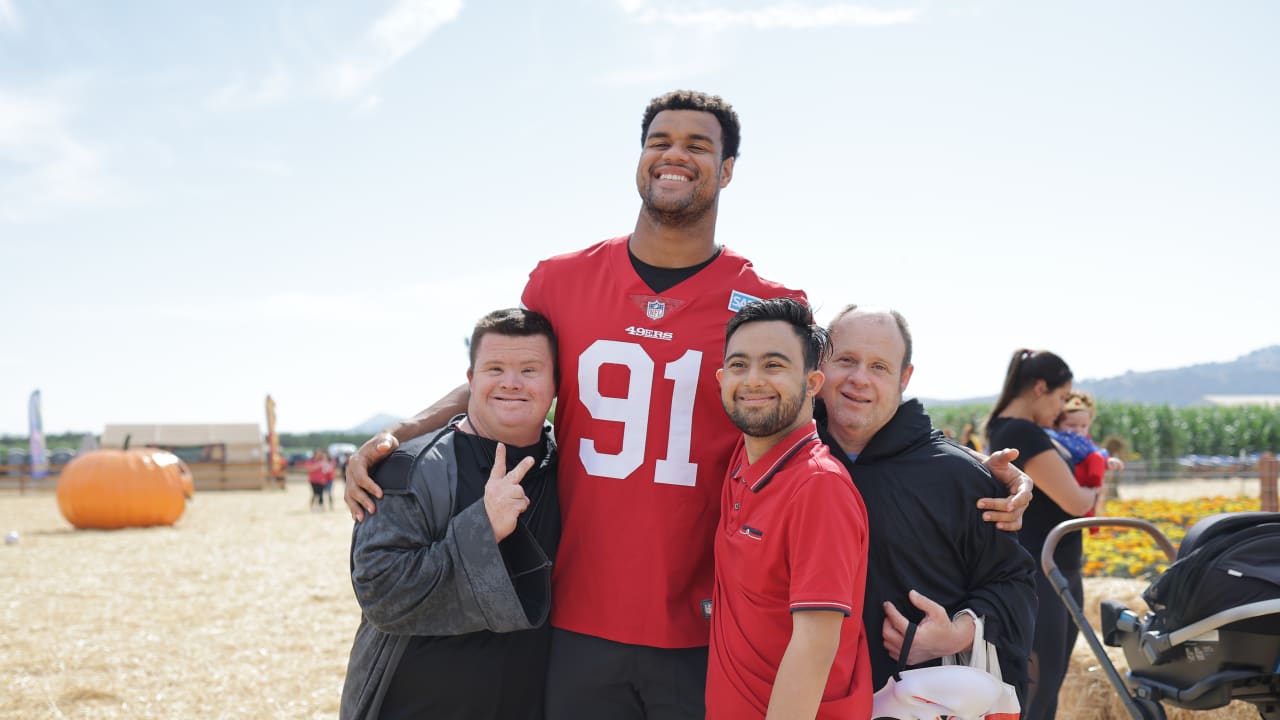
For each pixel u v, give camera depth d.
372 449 2.72
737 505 2.36
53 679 5.80
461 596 2.47
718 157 2.92
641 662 2.74
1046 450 3.72
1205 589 2.60
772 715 2.08
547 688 2.84
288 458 42.09
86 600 8.51
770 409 2.24
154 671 6.07
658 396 2.86
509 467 2.79
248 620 7.70
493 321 2.84
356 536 2.62
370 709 2.60
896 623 2.45
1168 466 21.94
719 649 2.34
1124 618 2.98
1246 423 28.25
